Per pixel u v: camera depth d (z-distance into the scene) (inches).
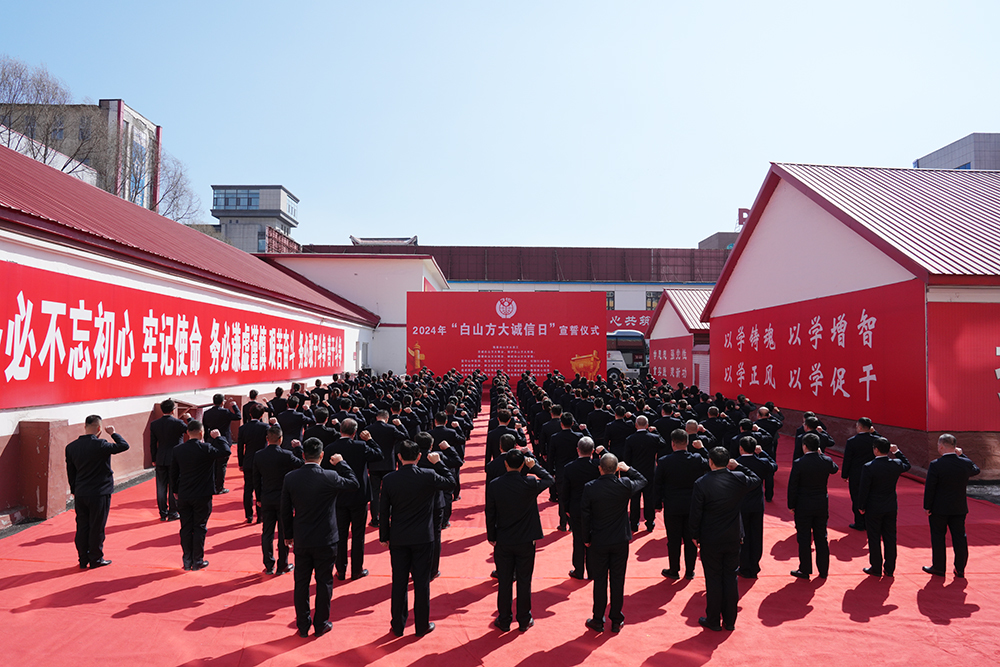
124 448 253.1
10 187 356.2
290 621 197.9
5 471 301.9
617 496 191.5
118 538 285.0
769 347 732.7
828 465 237.8
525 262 1909.4
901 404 464.8
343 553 240.1
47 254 335.9
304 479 189.2
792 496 244.4
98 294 378.6
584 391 552.7
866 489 245.8
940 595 221.9
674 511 238.2
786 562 259.4
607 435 342.0
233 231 3260.3
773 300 722.8
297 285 972.6
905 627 195.6
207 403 489.7
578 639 186.5
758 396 767.7
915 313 448.5
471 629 193.5
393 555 189.2
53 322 337.1
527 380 807.7
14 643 180.7
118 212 538.0
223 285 558.9
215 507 352.8
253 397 377.7
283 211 3351.4
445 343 1042.7
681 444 242.5
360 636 187.6
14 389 308.0
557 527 319.9
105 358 385.1
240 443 318.7
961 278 422.9
